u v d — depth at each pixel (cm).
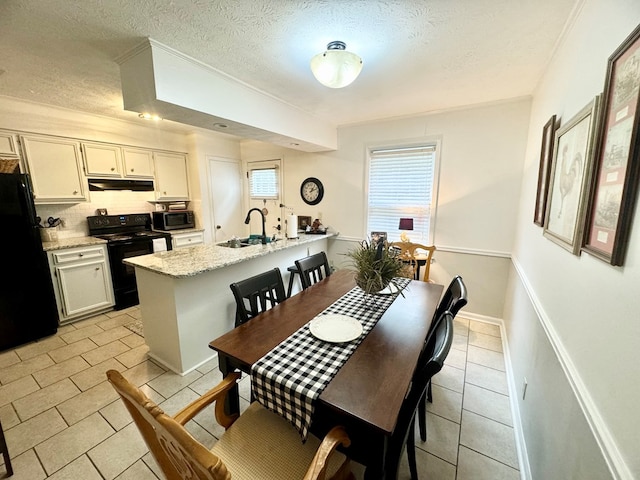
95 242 316
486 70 212
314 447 111
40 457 151
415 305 182
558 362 114
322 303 184
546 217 161
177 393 199
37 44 173
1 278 245
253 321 158
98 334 282
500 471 146
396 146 341
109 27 157
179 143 431
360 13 145
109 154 350
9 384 207
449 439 164
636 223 69
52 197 305
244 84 235
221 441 113
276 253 309
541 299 158
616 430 69
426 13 146
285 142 329
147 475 142
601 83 105
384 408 95
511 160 283
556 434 108
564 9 140
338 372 114
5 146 271
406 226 323
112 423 172
